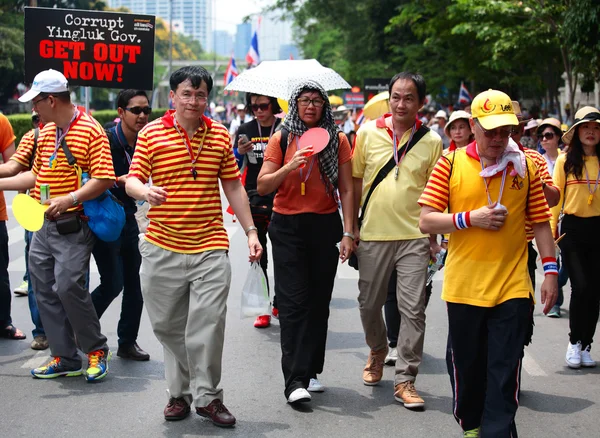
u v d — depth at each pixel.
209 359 4.89
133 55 7.52
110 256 6.13
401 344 5.47
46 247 5.82
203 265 4.90
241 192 5.14
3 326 7.07
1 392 5.67
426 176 5.51
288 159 5.40
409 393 5.42
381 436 4.91
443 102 32.94
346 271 10.49
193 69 4.88
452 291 4.34
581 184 6.25
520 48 16.97
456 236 4.34
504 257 4.27
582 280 6.27
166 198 4.72
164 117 4.93
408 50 27.97
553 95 20.36
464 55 22.09
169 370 5.11
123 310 6.41
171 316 5.02
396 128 5.51
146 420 5.14
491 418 4.11
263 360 6.52
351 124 25.06
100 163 5.72
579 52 12.52
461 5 16.56
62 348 5.93
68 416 5.20
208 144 4.92
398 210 5.44
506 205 4.26
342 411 5.34
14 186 5.99
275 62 7.57
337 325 7.72
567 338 7.30
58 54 7.48
